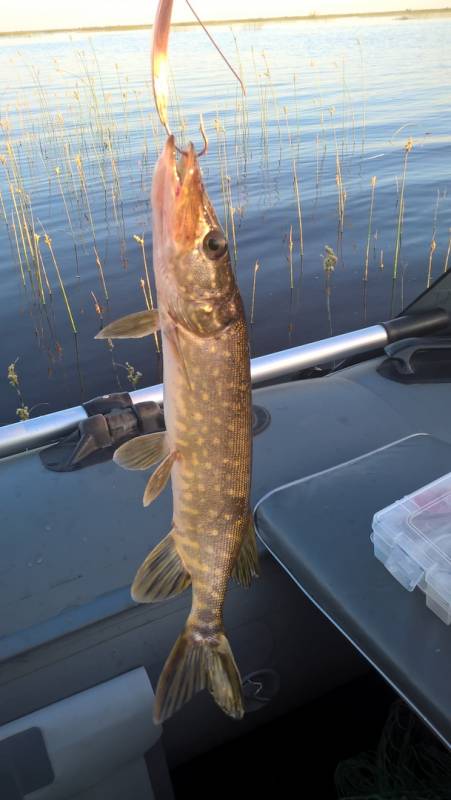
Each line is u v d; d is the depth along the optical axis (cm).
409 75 586
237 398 39
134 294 198
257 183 304
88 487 68
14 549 61
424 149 341
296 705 65
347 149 350
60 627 51
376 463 62
